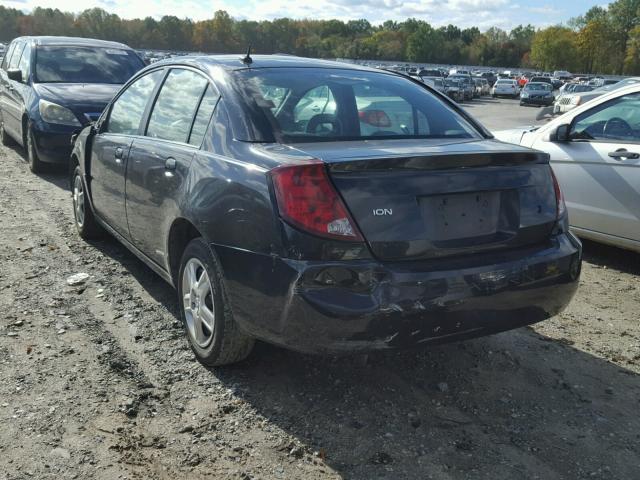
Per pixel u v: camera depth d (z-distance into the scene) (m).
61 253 5.26
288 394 3.19
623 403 3.24
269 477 2.57
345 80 3.76
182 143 3.64
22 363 3.37
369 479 2.58
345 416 3.02
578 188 5.69
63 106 8.17
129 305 4.22
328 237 2.65
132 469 2.58
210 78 3.66
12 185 7.84
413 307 2.71
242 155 3.06
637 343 4.00
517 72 114.56
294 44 138.25
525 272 2.99
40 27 133.75
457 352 3.74
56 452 2.66
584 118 5.80
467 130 3.72
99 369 3.35
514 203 3.07
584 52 134.88
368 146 3.06
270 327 2.84
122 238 4.62
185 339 3.76
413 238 2.75
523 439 2.89
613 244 5.55
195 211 3.19
